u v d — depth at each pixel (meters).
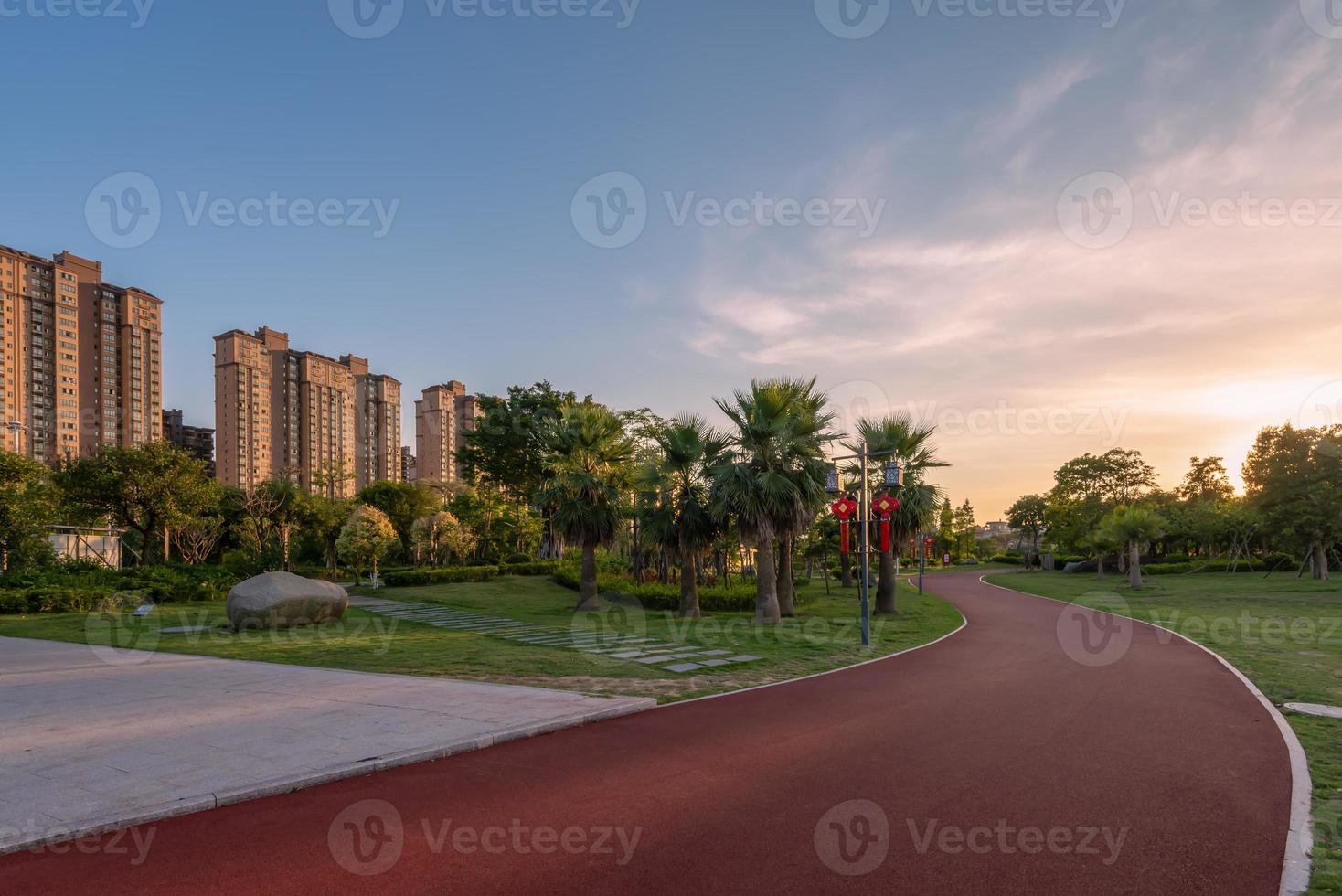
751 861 4.94
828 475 18.66
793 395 23.73
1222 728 8.91
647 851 5.11
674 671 13.35
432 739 7.87
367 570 49.22
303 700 10.06
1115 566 62.38
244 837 5.36
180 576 28.92
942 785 6.59
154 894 4.46
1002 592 42.44
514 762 7.38
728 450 24.77
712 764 7.27
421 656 15.02
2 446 33.31
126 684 11.49
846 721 9.26
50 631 19.64
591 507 27.59
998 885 4.59
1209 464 74.69
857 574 46.44
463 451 49.97
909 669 13.86
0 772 6.66
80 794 6.05
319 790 6.45
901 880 4.65
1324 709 10.00
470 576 40.12
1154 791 6.44
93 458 35.06
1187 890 4.54
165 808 5.73
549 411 47.59
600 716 9.35
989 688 11.72
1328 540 42.25
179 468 35.62
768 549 23.08
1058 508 74.00
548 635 19.19
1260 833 5.46
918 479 27.78
